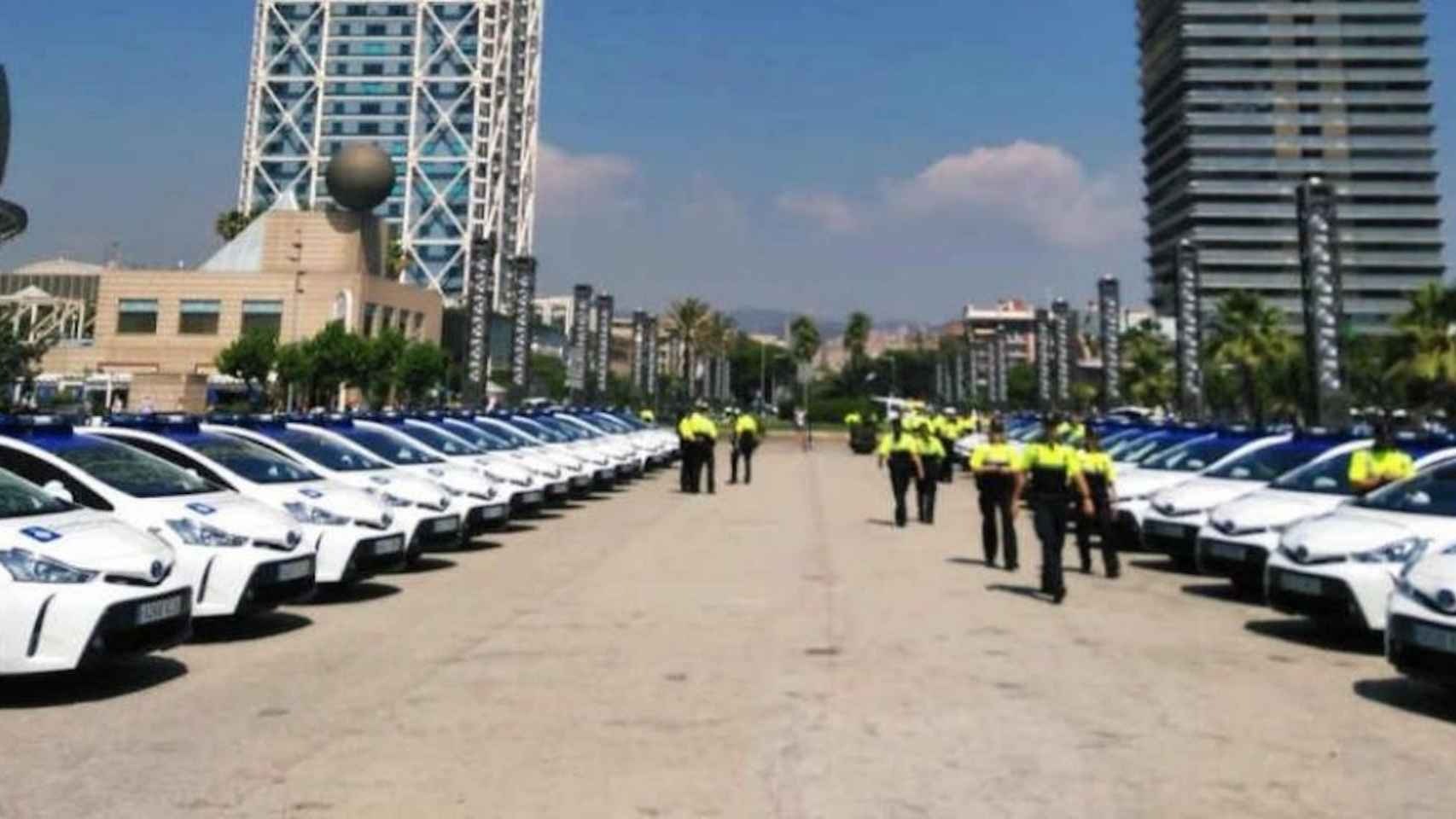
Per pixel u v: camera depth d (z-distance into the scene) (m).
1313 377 25.69
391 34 142.38
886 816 4.74
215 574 8.21
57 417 10.37
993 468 13.29
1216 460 15.40
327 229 82.75
